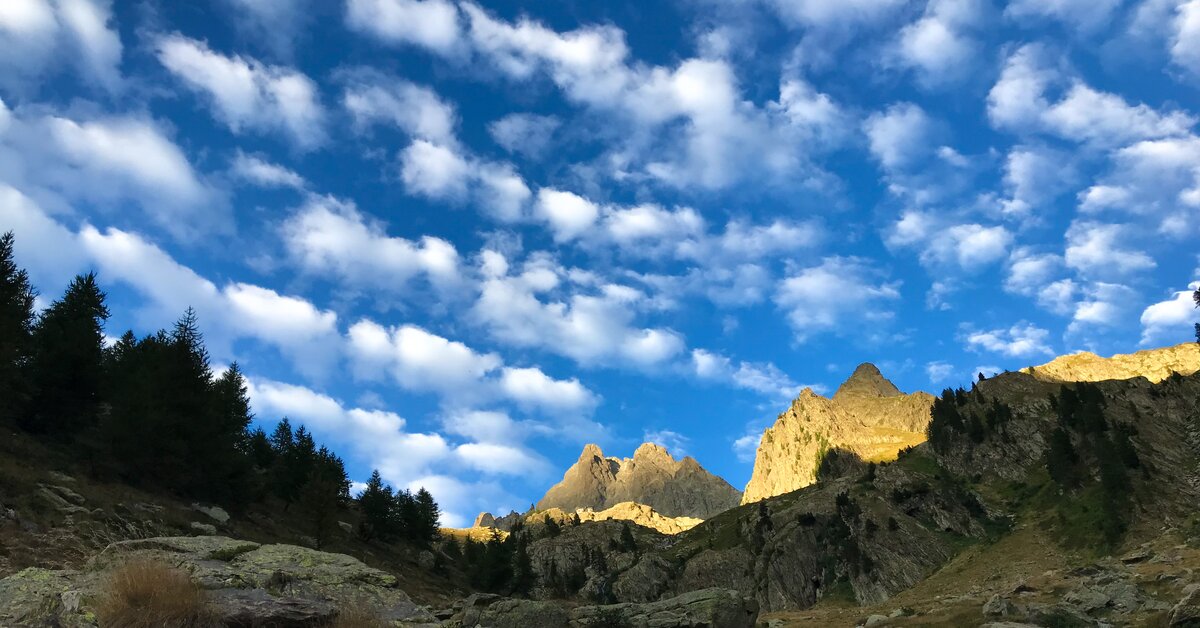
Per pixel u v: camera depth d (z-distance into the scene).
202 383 67.75
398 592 20.47
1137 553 82.38
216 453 63.84
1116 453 147.75
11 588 15.53
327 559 21.36
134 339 77.38
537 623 27.73
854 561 170.25
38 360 56.72
